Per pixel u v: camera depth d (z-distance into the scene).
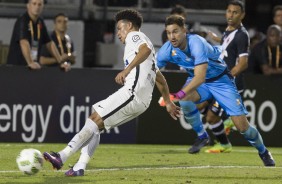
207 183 22.80
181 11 36.53
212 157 31.06
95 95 36.19
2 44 43.25
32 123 35.84
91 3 45.47
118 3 46.22
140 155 31.06
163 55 27.53
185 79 36.38
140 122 36.94
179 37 25.84
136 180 23.05
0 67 35.53
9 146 33.78
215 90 27.81
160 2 45.38
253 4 55.44
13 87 35.62
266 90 37.44
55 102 35.97
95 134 22.91
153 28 45.09
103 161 28.36
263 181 23.55
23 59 35.94
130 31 23.19
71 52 38.75
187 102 31.25
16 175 23.80
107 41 46.25
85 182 22.36
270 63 37.91
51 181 22.50
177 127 37.16
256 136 27.42
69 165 25.53
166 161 28.89
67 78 36.03
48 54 37.34
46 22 44.88
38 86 35.84
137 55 22.45
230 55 32.69
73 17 45.12
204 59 25.23
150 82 23.11
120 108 22.75
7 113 35.66
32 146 34.06
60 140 36.03
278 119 37.59
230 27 32.84
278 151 35.34
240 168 26.94
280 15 40.78
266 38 38.16
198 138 32.41
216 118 32.69
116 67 45.69
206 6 45.25
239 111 27.45
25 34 35.22
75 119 36.09
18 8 44.47
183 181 23.06
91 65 46.12
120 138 36.78
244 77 37.34
